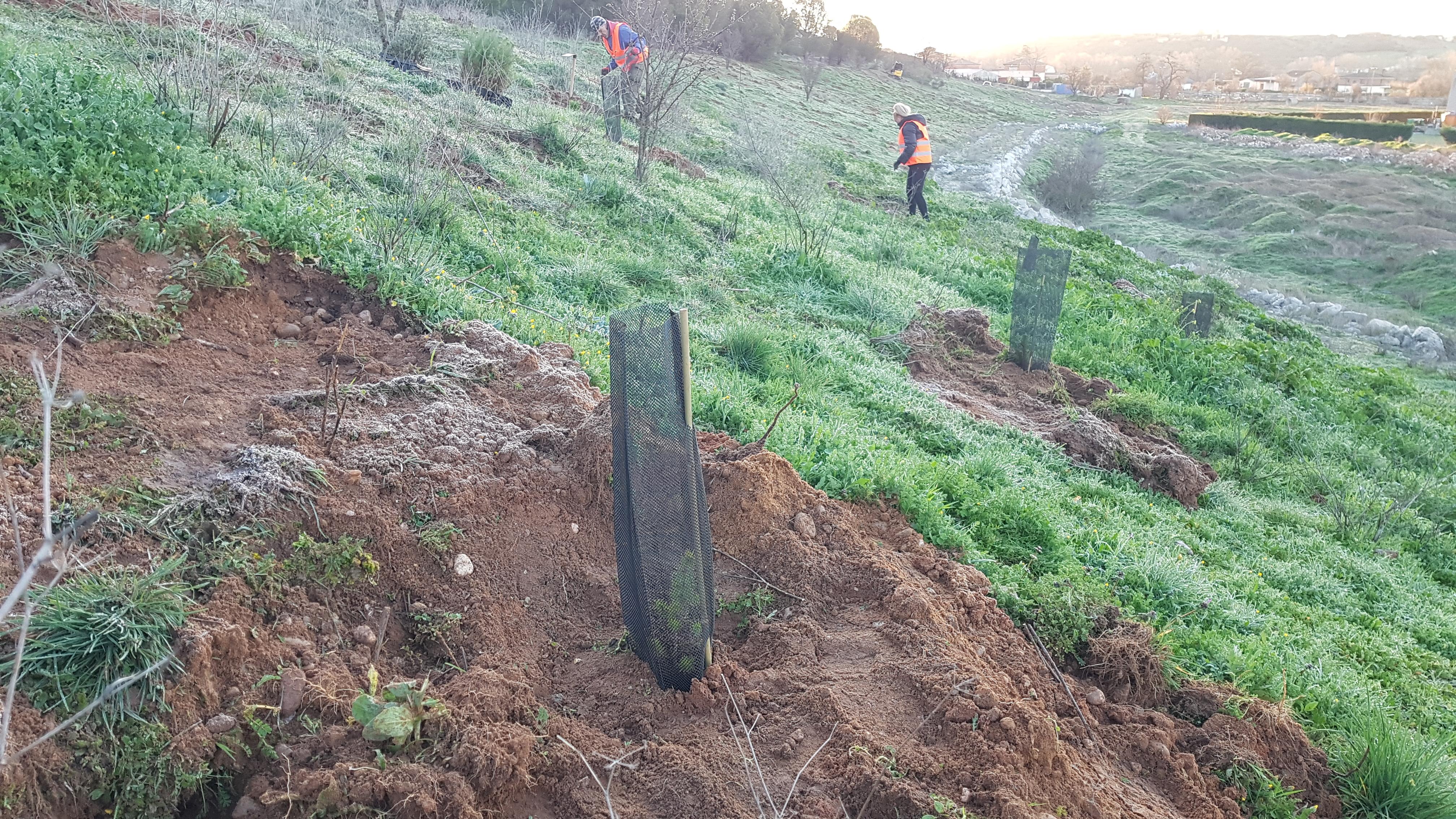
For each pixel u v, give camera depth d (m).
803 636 3.59
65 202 4.39
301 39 10.65
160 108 5.75
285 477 3.30
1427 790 3.78
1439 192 32.91
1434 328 19.97
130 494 3.03
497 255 6.94
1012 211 19.47
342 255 5.22
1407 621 6.04
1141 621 4.78
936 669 3.36
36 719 2.33
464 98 10.81
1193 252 26.59
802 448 5.34
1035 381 8.95
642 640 3.20
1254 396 10.41
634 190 10.33
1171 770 3.65
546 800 2.72
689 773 2.81
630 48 12.56
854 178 17.86
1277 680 4.51
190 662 2.59
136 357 3.82
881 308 9.47
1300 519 7.73
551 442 4.19
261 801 2.43
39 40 6.85
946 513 5.36
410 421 4.04
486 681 2.96
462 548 3.46
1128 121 60.91
